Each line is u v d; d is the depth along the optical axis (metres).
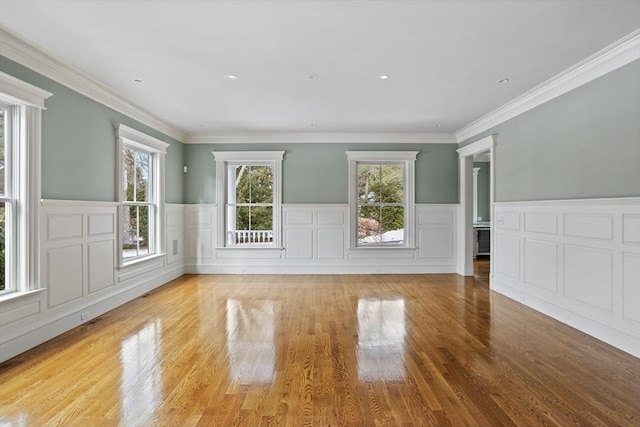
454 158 6.67
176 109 4.97
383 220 6.76
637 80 2.98
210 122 5.73
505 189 5.01
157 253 5.61
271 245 6.68
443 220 6.67
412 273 6.66
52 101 3.43
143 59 3.32
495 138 5.27
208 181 6.64
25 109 3.07
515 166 4.76
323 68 3.54
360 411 2.16
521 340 3.31
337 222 6.62
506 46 3.07
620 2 2.41
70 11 2.50
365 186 6.74
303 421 2.06
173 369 2.71
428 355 2.97
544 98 4.14
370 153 6.59
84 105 3.89
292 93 4.29
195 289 5.38
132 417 2.09
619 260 3.11
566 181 3.82
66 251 3.56
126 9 2.48
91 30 2.78
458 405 2.23
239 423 2.04
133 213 5.08
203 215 6.64
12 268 3.05
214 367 2.74
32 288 3.12
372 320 3.89
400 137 6.61
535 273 4.30
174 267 6.19
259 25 2.71
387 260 6.65
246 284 5.73
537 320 3.89
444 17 2.60
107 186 4.31
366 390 2.41
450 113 5.18
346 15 2.57
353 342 3.26
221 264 6.66
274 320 3.89
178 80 3.86
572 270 3.68
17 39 2.91
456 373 2.65
